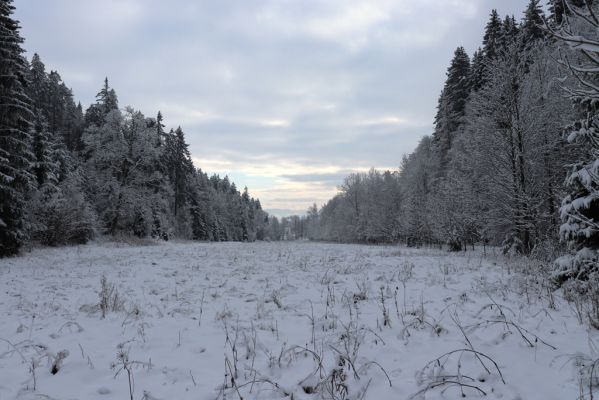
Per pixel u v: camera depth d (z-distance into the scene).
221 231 82.94
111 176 36.75
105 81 51.75
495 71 18.67
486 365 4.30
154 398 4.00
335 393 3.97
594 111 8.30
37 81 61.50
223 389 4.10
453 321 6.02
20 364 5.06
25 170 20.44
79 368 4.84
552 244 12.95
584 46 3.48
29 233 23.03
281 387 4.14
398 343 5.29
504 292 7.86
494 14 31.64
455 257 17.84
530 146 17.58
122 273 13.29
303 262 15.77
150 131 38.75
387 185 55.25
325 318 6.59
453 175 26.86
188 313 7.39
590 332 5.07
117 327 6.59
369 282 9.96
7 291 10.12
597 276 6.66
